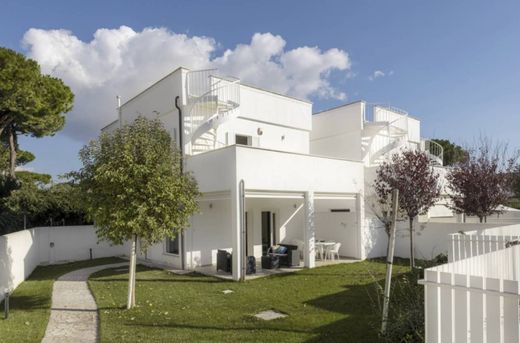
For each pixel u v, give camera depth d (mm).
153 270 13820
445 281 3760
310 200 13875
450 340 3701
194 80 14461
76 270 14523
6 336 6445
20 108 20531
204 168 13211
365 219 16000
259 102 16484
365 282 10609
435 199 13852
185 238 14094
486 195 16016
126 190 7730
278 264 13586
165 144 8906
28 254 13711
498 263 6543
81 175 8375
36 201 17875
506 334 3316
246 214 16281
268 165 12594
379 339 5676
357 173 15930
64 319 7656
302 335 6195
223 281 11328
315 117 21266
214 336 6246
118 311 8062
